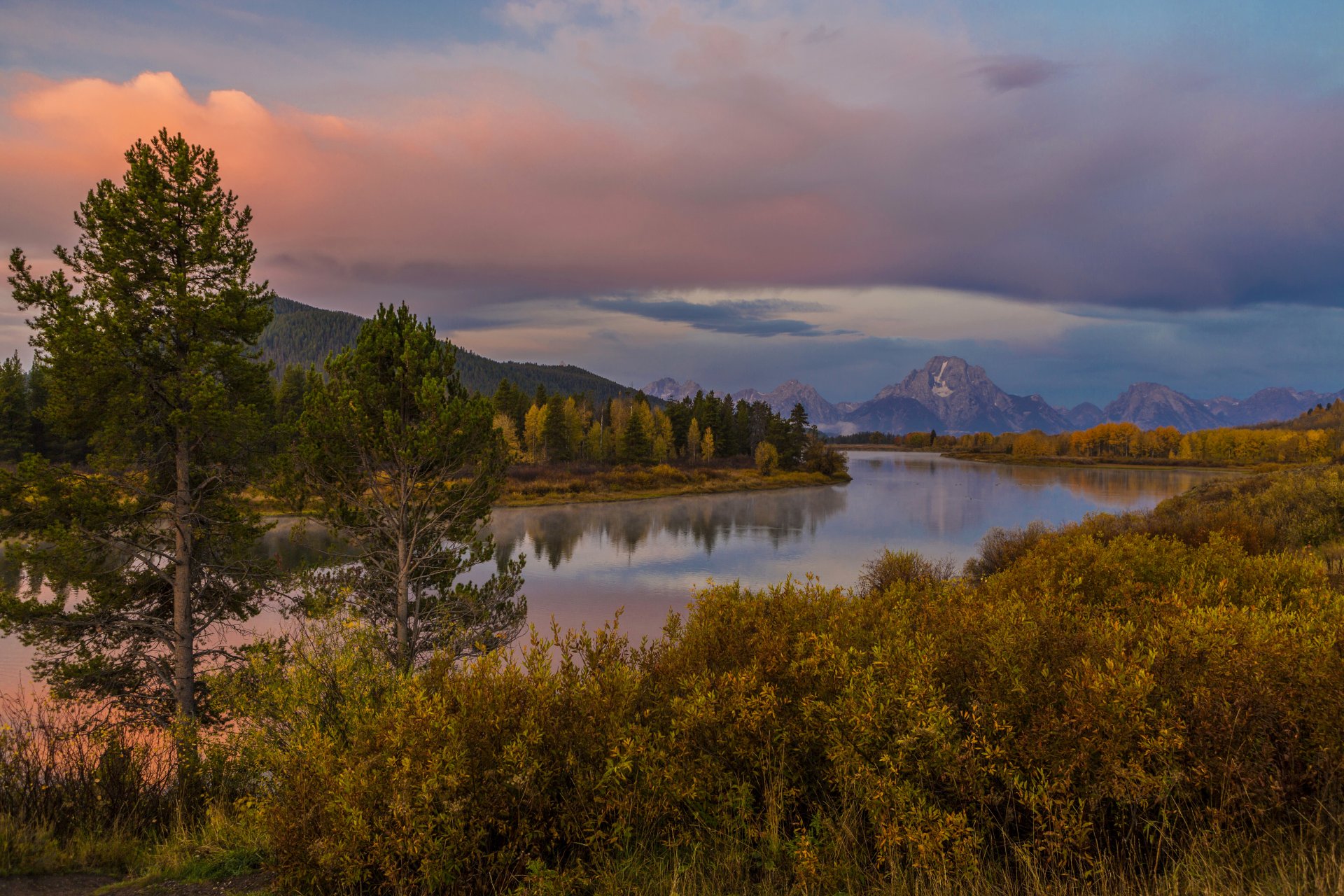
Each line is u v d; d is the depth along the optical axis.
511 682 4.30
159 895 4.29
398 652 11.41
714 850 3.82
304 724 5.10
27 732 6.54
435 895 3.72
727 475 98.75
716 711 4.16
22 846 4.84
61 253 11.23
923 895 3.21
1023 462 181.12
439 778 3.68
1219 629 3.77
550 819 3.91
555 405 106.19
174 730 6.84
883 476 126.19
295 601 12.39
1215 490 35.00
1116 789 3.14
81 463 54.50
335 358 12.50
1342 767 3.14
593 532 50.22
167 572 12.19
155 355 12.04
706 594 5.73
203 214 12.19
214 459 12.55
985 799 3.41
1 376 49.72
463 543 13.59
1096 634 4.04
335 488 12.55
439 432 12.11
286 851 3.97
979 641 4.12
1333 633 3.67
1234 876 2.97
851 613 5.52
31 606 11.14
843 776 3.71
